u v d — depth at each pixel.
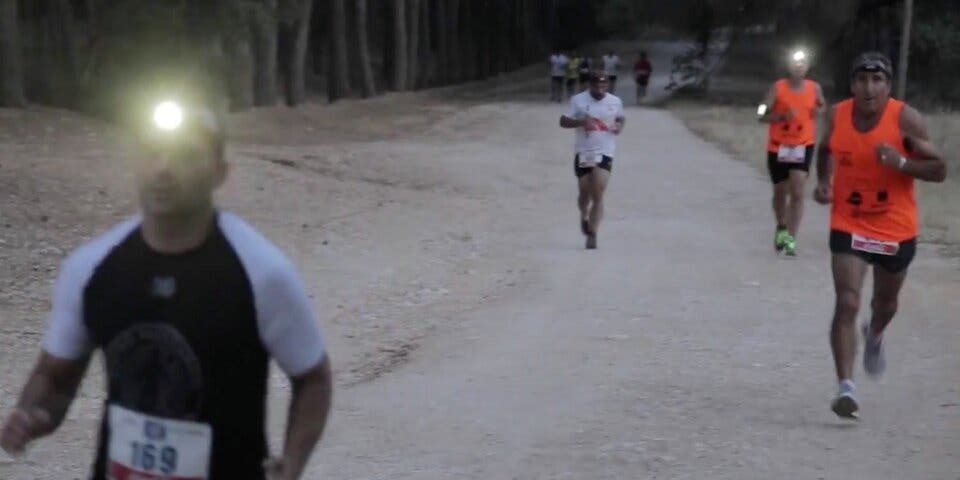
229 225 4.68
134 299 4.57
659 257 19.03
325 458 9.56
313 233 20.53
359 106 57.94
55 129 31.48
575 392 11.43
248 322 4.58
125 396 4.66
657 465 9.34
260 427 4.73
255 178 25.72
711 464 9.34
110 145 29.03
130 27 33.38
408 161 32.72
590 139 19.67
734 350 12.96
